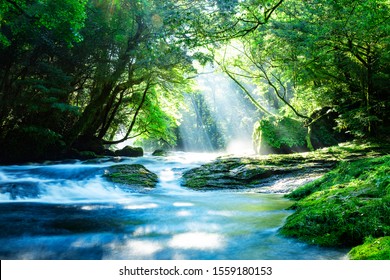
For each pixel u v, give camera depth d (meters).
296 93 18.61
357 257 3.17
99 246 4.27
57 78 14.84
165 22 7.73
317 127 18.55
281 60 16.23
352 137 18.08
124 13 15.20
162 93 22.92
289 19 13.00
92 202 7.75
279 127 18.30
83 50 15.96
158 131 25.58
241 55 18.97
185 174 11.74
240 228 4.96
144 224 5.40
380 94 16.59
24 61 14.52
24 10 10.59
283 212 6.11
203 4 8.04
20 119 15.38
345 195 5.04
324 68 16.48
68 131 17.70
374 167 6.57
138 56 15.75
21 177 10.85
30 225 5.34
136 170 11.24
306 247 3.80
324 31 11.62
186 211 6.48
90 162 15.38
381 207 3.97
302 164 11.52
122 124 24.80
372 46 13.73
